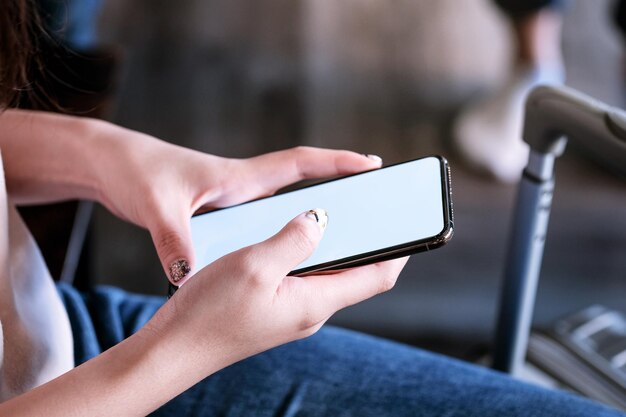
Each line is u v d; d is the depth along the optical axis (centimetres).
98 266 165
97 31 222
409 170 61
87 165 67
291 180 68
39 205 99
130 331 71
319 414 62
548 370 111
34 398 44
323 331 74
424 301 159
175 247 58
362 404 63
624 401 105
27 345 57
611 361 111
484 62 220
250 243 61
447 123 201
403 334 152
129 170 65
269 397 64
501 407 63
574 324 118
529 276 81
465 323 154
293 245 46
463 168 190
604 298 160
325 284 50
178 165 65
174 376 46
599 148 65
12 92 54
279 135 197
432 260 169
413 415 62
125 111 200
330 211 60
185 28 227
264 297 46
